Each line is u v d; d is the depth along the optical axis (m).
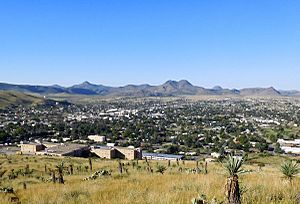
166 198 11.40
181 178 19.11
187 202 10.72
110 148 103.50
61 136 160.38
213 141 143.38
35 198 14.66
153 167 43.12
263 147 118.75
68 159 69.62
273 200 10.23
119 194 13.81
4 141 139.38
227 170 9.04
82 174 37.69
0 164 55.84
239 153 110.12
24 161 62.19
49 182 26.67
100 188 16.56
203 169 30.08
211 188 13.77
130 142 144.62
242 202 9.86
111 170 38.78
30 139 148.62
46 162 60.78
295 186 12.60
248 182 14.66
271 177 17.62
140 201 11.71
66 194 15.06
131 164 51.84
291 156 95.19
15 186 26.58
